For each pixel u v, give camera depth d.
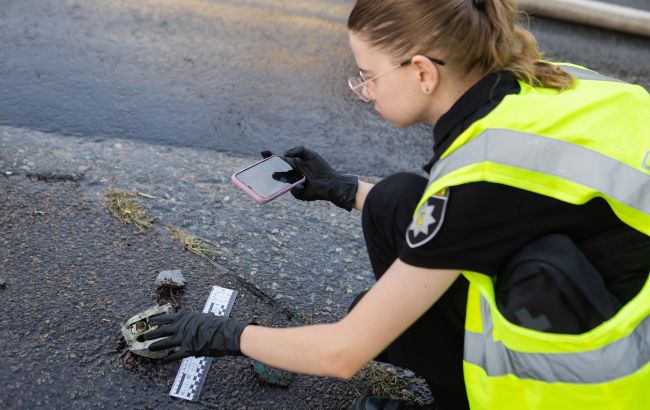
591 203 1.27
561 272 1.19
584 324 1.22
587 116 1.28
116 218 2.40
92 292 2.10
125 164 2.70
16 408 1.75
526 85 1.35
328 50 3.84
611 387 1.21
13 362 1.85
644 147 1.28
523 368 1.26
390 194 1.56
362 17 1.33
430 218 1.23
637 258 1.29
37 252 2.20
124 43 3.49
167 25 3.73
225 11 4.00
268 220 2.56
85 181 2.55
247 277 2.29
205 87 3.31
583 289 1.19
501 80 1.33
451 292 1.50
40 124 2.83
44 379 1.83
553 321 1.22
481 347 1.34
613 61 4.37
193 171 2.74
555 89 1.37
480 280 1.26
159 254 2.29
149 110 3.06
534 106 1.27
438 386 1.69
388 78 1.35
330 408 1.92
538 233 1.24
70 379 1.85
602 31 4.66
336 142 3.16
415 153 3.20
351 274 2.41
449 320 1.56
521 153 1.22
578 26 4.66
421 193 1.55
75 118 2.91
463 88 1.34
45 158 2.63
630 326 1.22
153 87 3.22
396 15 1.28
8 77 3.07
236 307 2.17
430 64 1.29
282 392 1.93
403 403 1.86
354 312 1.34
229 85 3.36
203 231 2.44
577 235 1.29
